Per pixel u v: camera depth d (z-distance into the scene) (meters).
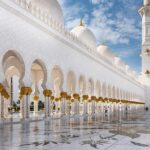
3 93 15.88
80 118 21.38
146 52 60.94
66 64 23.92
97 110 34.25
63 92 23.05
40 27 19.22
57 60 22.08
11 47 15.71
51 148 6.13
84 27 34.88
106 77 37.41
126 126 12.65
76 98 25.89
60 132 9.82
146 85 62.69
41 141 7.34
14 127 12.36
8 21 15.40
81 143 6.92
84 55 28.77
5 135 8.88
